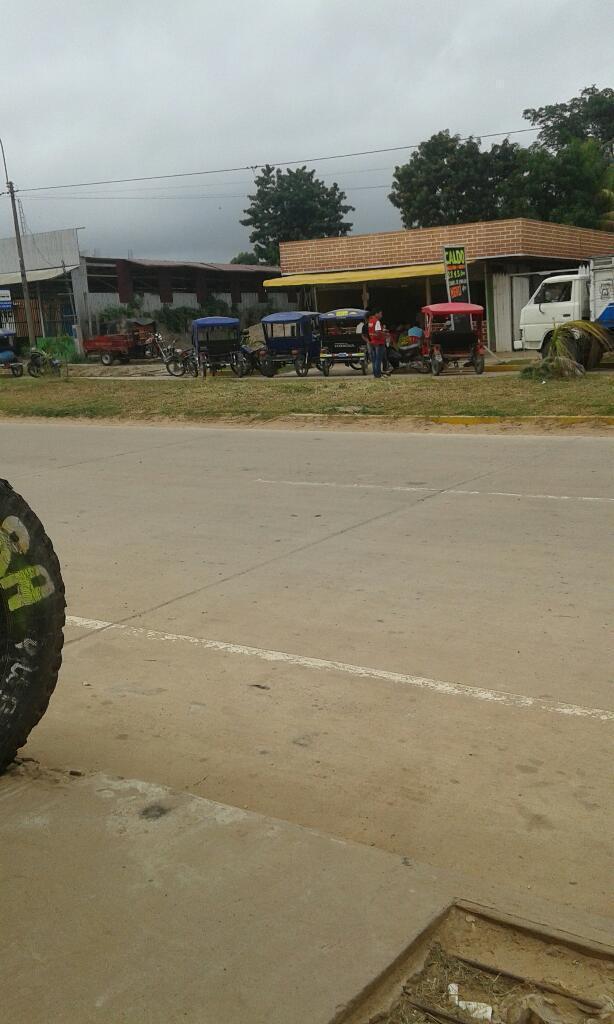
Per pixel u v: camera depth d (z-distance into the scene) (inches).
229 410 689.0
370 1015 86.4
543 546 271.9
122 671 189.8
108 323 1521.9
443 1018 86.6
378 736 155.3
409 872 106.7
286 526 315.6
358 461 448.5
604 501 328.5
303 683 179.2
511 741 151.5
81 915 99.4
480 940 96.9
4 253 1694.1
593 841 122.2
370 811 131.6
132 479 427.2
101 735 159.9
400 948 92.8
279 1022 83.4
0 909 101.1
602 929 96.6
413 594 232.4
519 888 111.8
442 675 179.8
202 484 404.8
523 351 1158.3
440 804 132.9
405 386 776.9
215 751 152.3
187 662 193.2
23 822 119.7
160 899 101.8
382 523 312.2
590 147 1752.0
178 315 1692.9
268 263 2317.9
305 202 2268.7
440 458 444.8
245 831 116.1
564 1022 85.7
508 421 552.1
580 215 1664.6
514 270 1172.5
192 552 285.9
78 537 313.3
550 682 173.9
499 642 195.9
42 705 132.6
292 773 143.8
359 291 1304.1
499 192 1840.6
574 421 528.7
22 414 782.5
